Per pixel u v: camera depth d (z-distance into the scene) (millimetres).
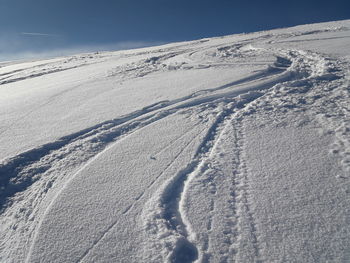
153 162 3762
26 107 6301
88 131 4809
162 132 4578
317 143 3775
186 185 3275
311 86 5914
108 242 2609
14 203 3287
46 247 2609
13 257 2557
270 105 5137
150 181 3385
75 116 5488
